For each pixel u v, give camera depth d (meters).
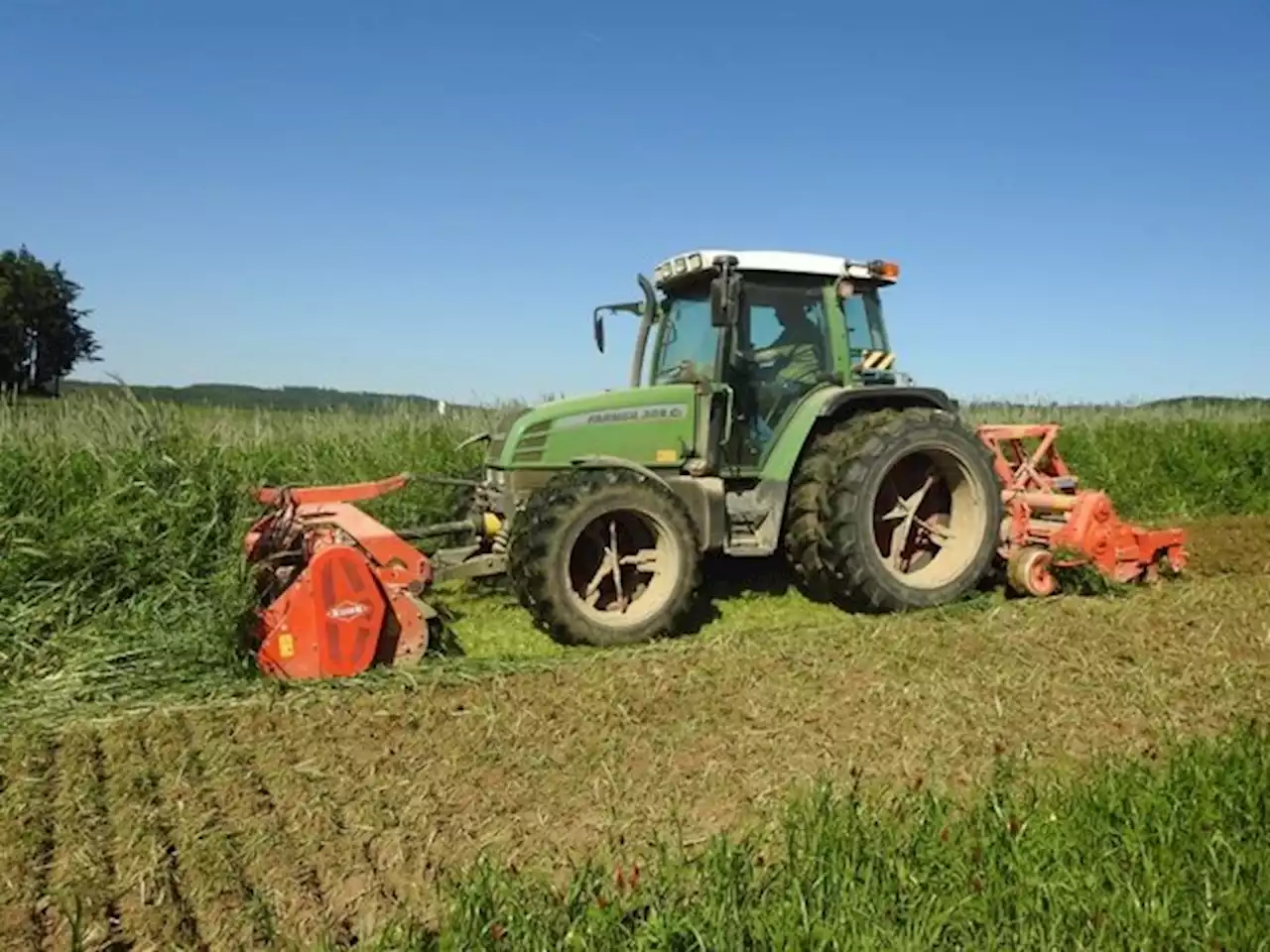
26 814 4.02
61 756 4.67
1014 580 7.60
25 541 6.34
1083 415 15.50
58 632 6.10
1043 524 7.93
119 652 5.91
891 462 7.29
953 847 3.31
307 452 9.60
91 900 3.40
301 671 5.75
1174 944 2.86
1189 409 15.80
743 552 7.36
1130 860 3.26
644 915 3.05
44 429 7.87
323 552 5.77
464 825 3.91
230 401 11.18
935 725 4.88
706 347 7.57
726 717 5.04
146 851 3.71
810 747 4.62
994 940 2.84
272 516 6.84
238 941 3.18
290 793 4.21
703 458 7.29
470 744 4.72
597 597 6.93
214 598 6.11
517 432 7.12
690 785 4.23
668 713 5.10
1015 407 16.03
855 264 7.83
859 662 5.85
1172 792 3.66
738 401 7.46
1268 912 2.97
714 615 7.51
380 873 3.57
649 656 6.14
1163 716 4.97
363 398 11.70
